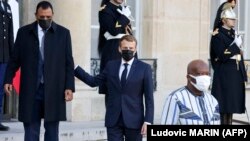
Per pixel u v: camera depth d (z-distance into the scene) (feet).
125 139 48.47
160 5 80.43
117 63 48.29
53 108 50.55
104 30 60.85
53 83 50.52
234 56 67.67
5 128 63.00
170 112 38.86
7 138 59.88
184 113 38.65
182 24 81.87
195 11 82.74
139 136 48.14
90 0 72.69
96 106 72.49
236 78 67.77
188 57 82.33
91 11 77.66
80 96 71.26
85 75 51.49
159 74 80.23
